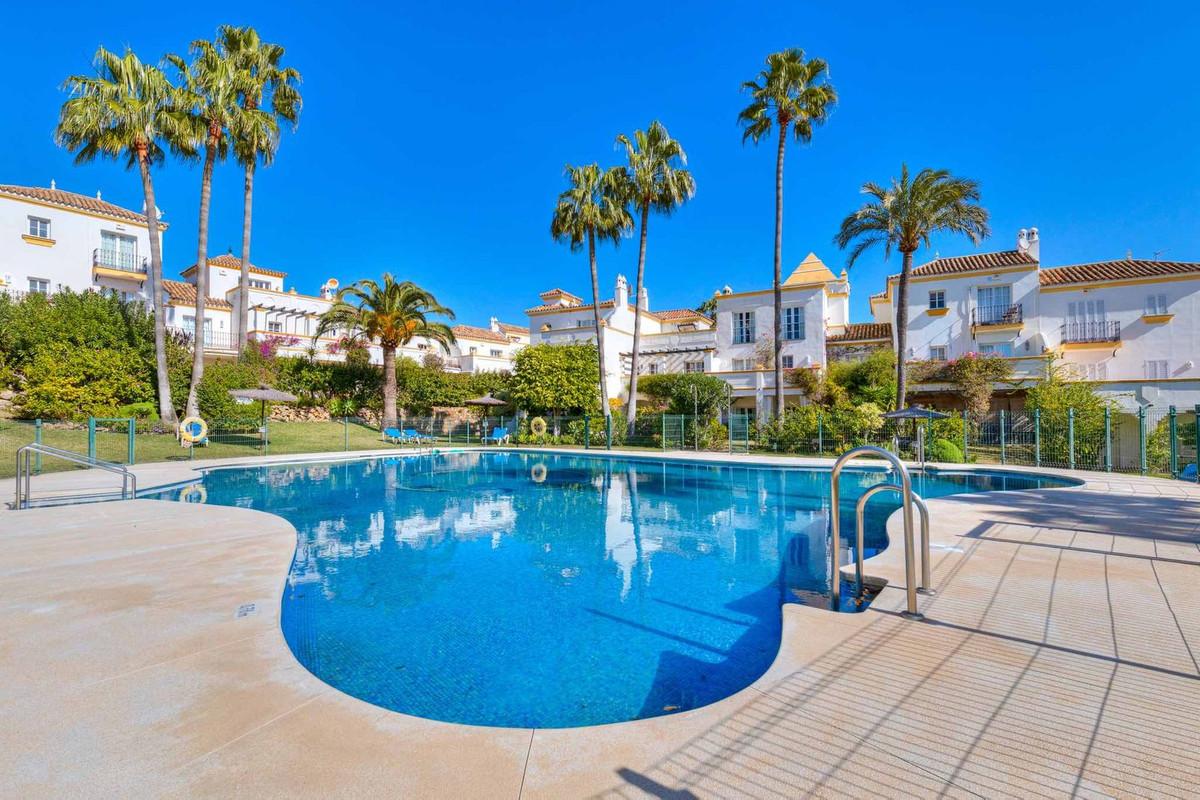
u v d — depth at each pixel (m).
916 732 2.56
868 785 2.18
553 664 4.38
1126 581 4.95
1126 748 2.40
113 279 31.47
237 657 3.54
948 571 5.31
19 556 6.18
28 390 20.53
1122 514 8.45
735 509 11.51
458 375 34.66
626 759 2.41
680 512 11.15
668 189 26.39
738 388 28.64
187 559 6.05
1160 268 24.67
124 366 22.75
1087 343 24.61
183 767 2.36
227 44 25.45
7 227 27.88
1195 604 4.32
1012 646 3.55
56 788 2.21
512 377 30.00
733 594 6.07
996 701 2.84
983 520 8.02
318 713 2.84
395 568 7.08
